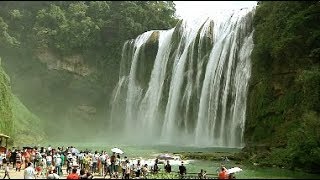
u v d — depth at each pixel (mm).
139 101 80875
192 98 67625
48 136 76688
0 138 44906
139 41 85375
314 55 45906
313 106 41469
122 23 90938
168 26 96000
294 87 46969
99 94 88750
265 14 58469
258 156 40219
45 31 88250
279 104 48688
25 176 25266
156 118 75312
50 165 30922
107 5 95688
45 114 84750
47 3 99812
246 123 53656
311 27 48844
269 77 51875
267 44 52312
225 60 62812
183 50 74375
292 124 44406
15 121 64125
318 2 48812
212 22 69562
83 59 89438
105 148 54156
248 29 61344
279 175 31641
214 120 61688
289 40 48625
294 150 36125
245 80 57969
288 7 52969
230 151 48594
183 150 50812
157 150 50875
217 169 35250
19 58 87125
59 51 88562
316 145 34844
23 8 97125
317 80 42000
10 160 34781
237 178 28469
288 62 49406
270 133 48625
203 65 67250
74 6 95438
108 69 89312
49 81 87438
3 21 88125
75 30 89000
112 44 90375
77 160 33719
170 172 30484
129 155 45156
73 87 87938
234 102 59156
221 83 62188
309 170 34250
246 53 59562
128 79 84812
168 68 75812
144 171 30250
